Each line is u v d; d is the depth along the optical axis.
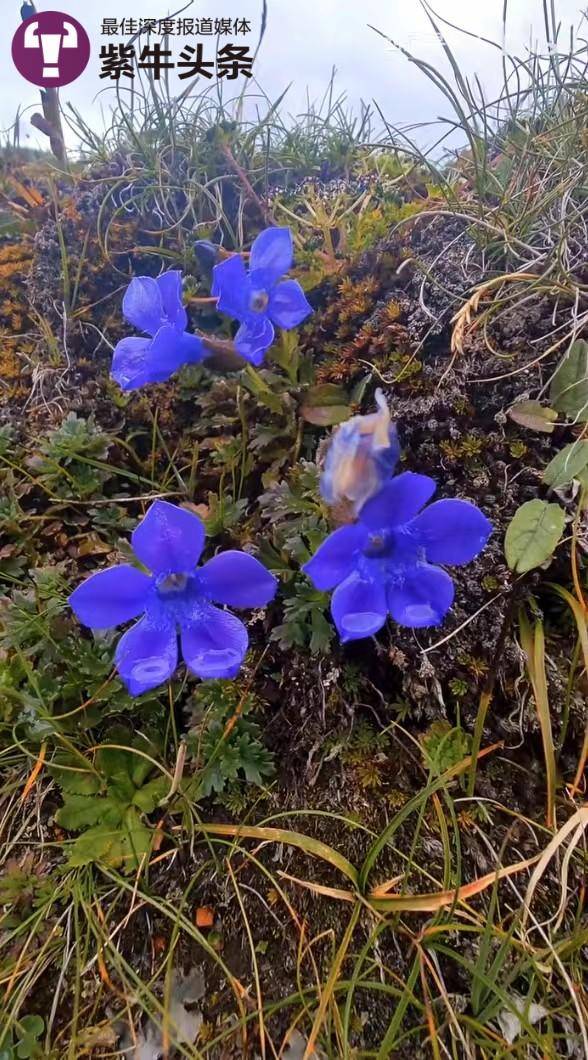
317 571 0.13
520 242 0.20
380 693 0.18
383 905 0.15
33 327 0.26
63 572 0.21
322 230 0.24
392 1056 0.14
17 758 0.18
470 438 0.19
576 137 0.22
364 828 0.16
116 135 0.29
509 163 0.24
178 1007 0.15
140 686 0.14
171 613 0.15
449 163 0.29
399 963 0.15
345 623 0.13
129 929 0.16
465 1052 0.14
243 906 0.16
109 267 0.26
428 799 0.17
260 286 0.18
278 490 0.20
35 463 0.22
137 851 0.17
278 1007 0.14
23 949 0.16
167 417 0.24
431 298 0.21
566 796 0.16
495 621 0.17
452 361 0.19
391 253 0.22
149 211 0.27
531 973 0.15
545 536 0.16
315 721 0.18
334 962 0.14
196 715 0.18
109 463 0.23
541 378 0.19
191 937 0.16
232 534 0.20
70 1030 0.15
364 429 0.12
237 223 0.27
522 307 0.20
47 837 0.18
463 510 0.13
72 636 0.19
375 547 0.14
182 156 0.28
